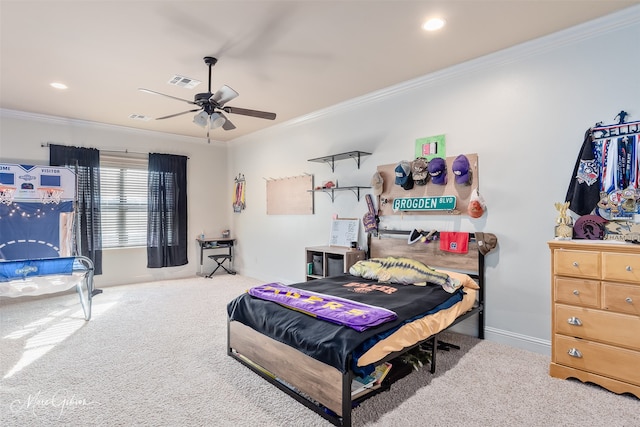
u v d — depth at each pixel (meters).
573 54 2.73
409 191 3.79
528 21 2.57
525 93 2.98
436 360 2.76
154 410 2.10
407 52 3.06
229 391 2.32
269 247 5.89
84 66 3.30
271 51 3.02
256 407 2.13
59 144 5.15
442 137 3.52
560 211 2.67
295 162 5.31
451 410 2.08
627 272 2.17
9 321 3.78
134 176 5.84
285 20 2.53
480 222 3.27
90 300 3.90
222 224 6.85
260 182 6.05
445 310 2.65
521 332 3.03
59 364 2.72
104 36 2.74
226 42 2.86
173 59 3.16
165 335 3.37
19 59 3.14
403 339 2.19
